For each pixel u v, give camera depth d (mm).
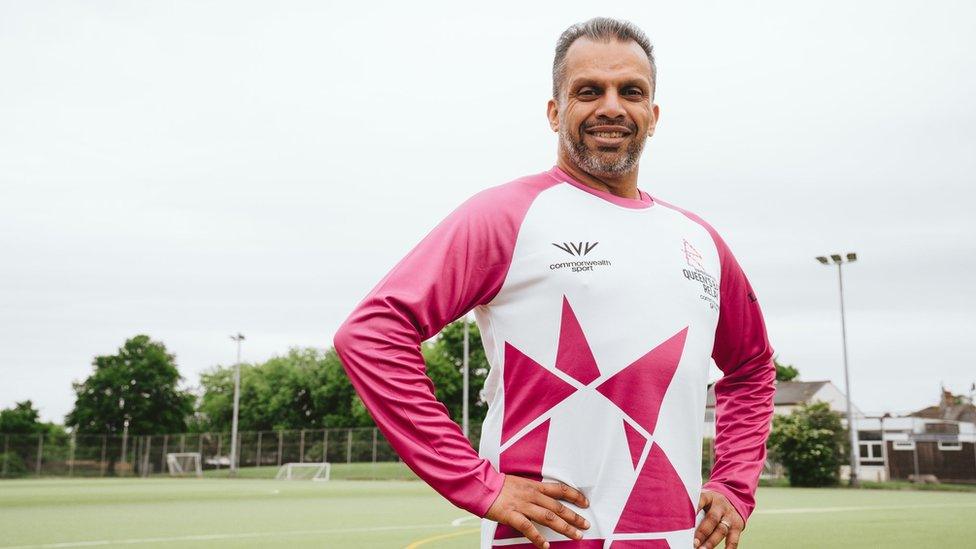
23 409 81875
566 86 2145
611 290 1891
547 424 1858
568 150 2129
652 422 1844
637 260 1959
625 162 2096
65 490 29344
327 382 76125
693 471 1925
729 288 2338
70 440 55656
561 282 1900
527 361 1897
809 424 31516
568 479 1822
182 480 45531
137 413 72375
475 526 13102
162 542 10758
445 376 67125
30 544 10586
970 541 10461
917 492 26359
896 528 12367
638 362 1853
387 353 1816
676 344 1912
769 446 32031
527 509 1752
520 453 1870
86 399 72812
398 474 45906
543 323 1896
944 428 34188
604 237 1966
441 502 20562
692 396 1933
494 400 1988
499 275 1958
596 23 2162
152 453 57156
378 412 1811
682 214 2258
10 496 24203
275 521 14320
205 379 86812
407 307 1851
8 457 53000
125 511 17188
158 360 74312
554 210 1999
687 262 2057
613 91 2088
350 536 11430
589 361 1852
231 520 14570
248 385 81750
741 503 2207
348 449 48781
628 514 1797
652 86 2180
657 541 1801
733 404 2443
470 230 1955
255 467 53375
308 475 47875
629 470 1817
